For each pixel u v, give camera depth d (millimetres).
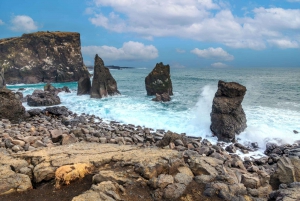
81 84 38719
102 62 36500
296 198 7441
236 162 11789
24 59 70750
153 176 8523
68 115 24422
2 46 69500
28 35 72250
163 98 32062
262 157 14109
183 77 74688
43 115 23250
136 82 64000
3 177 8195
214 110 18031
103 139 15086
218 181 8586
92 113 25703
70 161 9289
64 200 7578
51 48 73375
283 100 30453
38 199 7617
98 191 7410
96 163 9367
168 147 13672
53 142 14000
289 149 14555
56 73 73000
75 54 76562
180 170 9188
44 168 8672
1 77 38031
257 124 19516
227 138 16859
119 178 8242
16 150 12211
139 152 10414
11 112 20547
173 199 7699
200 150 13773
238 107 17859
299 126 19094
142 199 7598
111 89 37531
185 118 21922
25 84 67250
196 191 8102
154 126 20125
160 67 37188
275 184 9617
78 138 15250
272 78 64438
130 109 26812
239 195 7938
